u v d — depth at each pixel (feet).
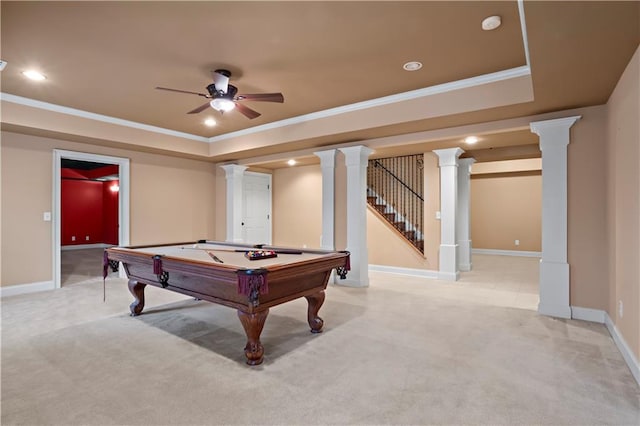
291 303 13.60
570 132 11.54
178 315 12.07
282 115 15.65
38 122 13.70
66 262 23.67
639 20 6.19
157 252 11.60
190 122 16.72
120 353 8.88
